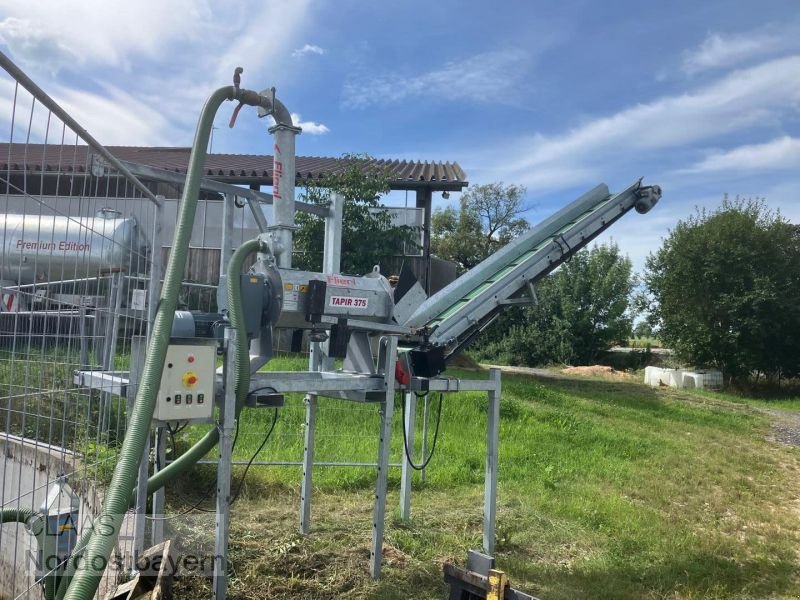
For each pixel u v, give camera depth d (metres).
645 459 8.58
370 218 13.31
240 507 5.21
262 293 3.49
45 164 2.64
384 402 4.05
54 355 3.60
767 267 22.38
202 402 3.14
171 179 3.94
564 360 26.36
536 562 4.56
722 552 5.11
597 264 27.25
